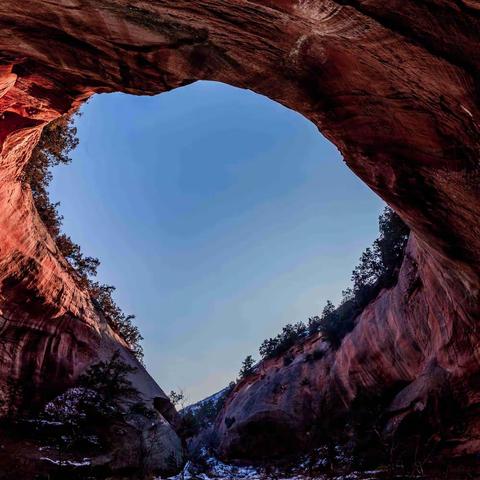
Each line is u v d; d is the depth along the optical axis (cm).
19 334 1500
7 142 899
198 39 530
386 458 1404
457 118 531
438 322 1473
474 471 1100
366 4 378
